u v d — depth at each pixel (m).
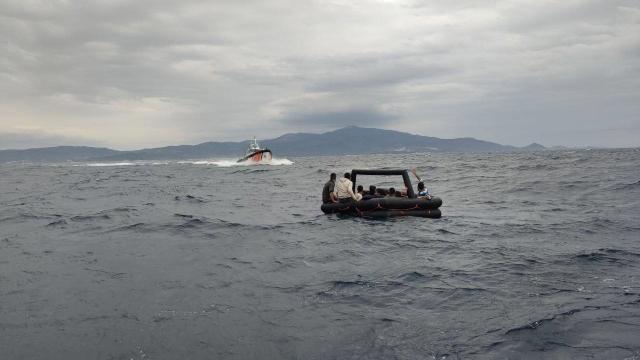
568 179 25.48
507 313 5.76
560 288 6.71
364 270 7.97
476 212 15.23
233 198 21.66
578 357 4.56
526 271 7.63
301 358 4.68
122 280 7.37
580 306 5.91
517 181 26.31
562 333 5.12
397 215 13.90
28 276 7.62
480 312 5.83
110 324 5.54
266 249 9.80
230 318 5.74
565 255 8.65
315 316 5.80
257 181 34.84
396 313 5.87
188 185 31.58
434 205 14.00
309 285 7.11
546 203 16.97
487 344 4.92
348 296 6.56
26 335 5.23
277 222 13.66
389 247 9.87
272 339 5.12
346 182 14.48
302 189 26.95
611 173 28.16
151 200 20.86
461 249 9.49
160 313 5.90
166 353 4.79
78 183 34.78
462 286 6.90
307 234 11.57
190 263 8.54
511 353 4.70
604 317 5.52
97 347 4.93
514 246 9.63
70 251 9.59
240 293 6.71
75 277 7.55
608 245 9.45
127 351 4.83
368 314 5.84
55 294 6.67
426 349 4.84
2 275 7.71
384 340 5.07
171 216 14.76
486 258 8.61
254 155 73.12
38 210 17.06
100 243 10.44
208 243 10.46
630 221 12.24
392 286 6.99
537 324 5.37
